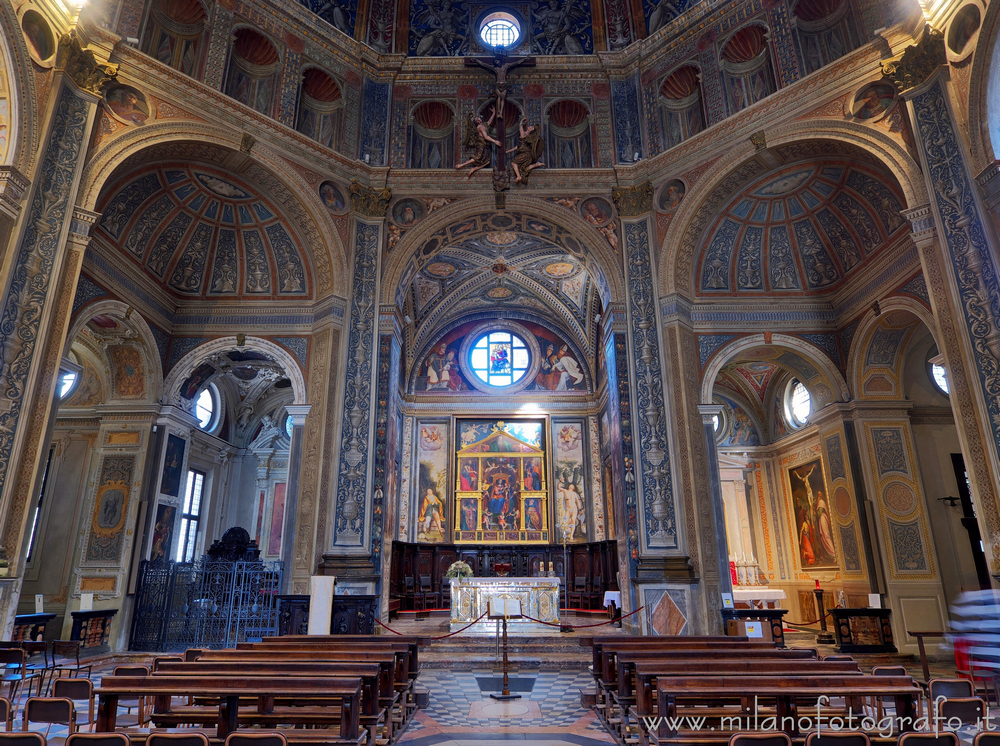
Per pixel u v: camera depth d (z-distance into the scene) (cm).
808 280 1603
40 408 993
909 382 1559
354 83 1645
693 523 1345
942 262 1042
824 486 1770
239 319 1592
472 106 1680
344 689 554
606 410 2162
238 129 1382
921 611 1384
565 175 1600
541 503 2241
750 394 2119
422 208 1598
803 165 1400
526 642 1382
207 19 1403
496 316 2402
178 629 1462
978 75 997
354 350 1483
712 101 1512
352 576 1309
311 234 1523
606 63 1672
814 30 1406
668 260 1505
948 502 1478
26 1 1005
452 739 716
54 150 1053
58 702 562
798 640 1612
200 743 467
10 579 926
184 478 1677
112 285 1395
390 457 1471
